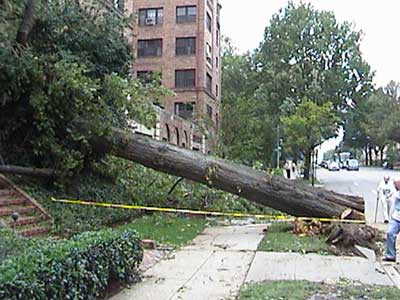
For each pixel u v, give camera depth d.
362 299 6.82
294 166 48.75
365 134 83.06
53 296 5.45
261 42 55.38
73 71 13.70
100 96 15.09
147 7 48.41
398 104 75.81
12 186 12.56
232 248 10.76
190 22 47.88
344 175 56.03
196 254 10.03
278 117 47.72
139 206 15.00
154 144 14.38
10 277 4.94
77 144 14.24
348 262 9.50
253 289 7.26
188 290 7.31
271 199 13.33
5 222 9.96
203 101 47.34
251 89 55.66
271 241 11.53
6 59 12.69
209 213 15.00
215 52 53.78
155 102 21.19
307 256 9.98
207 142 34.91
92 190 14.68
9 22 13.69
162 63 48.00
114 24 18.25
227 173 13.62
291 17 53.62
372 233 11.62
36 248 6.52
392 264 9.45
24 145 13.95
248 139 35.25
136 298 6.86
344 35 53.41
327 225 12.23
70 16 16.25
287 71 51.50
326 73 52.00
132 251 7.69
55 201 12.94
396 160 79.06
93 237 6.95
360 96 54.34
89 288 6.32
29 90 13.36
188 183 16.64
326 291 7.23
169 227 13.36
